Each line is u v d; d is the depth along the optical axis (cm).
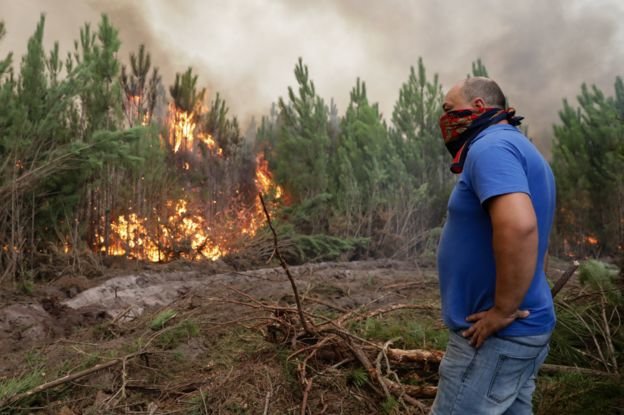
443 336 384
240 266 867
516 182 167
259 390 312
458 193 188
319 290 606
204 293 582
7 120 695
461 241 187
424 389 309
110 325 469
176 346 383
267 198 1026
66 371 349
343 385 323
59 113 760
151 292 630
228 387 313
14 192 692
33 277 694
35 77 732
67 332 490
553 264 900
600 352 355
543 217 183
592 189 1039
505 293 168
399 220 1030
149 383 332
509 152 175
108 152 743
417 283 656
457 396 185
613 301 397
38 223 748
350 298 554
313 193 1023
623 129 990
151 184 900
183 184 1048
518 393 190
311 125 1050
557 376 336
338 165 1071
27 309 528
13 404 296
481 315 180
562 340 368
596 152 1067
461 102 199
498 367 180
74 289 626
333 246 950
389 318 453
